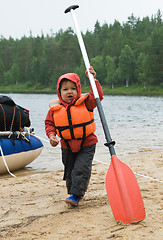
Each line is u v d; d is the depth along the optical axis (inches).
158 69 2974.9
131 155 261.9
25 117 229.9
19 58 4576.8
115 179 117.5
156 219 111.8
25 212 128.4
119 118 649.0
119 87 3334.2
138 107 1027.9
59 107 129.6
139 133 409.7
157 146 305.9
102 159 250.2
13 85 4436.5
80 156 129.6
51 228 110.0
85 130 127.8
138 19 4817.9
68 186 135.4
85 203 136.7
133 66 3312.0
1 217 123.4
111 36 4065.0
